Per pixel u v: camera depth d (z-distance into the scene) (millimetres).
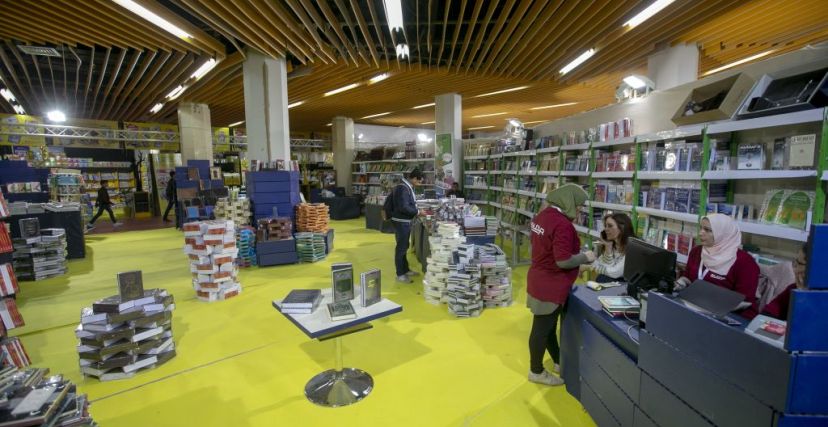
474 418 2518
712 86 3594
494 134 23344
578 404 2654
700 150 3455
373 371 3102
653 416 1870
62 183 9359
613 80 9570
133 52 7367
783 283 2461
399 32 7070
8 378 1739
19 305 4863
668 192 3859
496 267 4453
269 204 7078
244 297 4988
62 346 3689
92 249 8219
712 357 1540
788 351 1271
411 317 4195
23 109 12516
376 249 7902
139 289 3219
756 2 5180
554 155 6625
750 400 1384
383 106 12438
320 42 6488
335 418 2537
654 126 4473
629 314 2275
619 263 3363
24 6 4867
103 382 3004
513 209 7918
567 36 6418
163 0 6578
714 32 6391
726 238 2414
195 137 11352
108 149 15078
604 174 4922
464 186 10789
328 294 3207
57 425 1665
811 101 2516
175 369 3197
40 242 5953
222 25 5785
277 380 3020
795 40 6852
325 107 12539
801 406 1258
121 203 15031
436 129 10805
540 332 2785
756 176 2850
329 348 3539
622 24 5770
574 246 2615
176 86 9305
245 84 7520
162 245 8609
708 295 1713
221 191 9320
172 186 12500
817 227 1260
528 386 2875
